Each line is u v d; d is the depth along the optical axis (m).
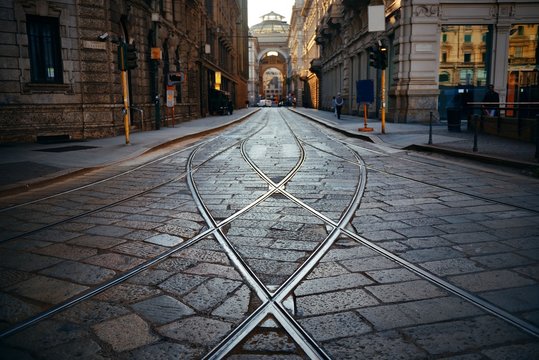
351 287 3.36
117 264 3.88
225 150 12.62
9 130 13.93
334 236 4.59
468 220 5.09
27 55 14.15
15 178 7.85
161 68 22.33
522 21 19.77
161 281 3.52
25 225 5.15
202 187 7.30
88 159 10.46
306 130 20.34
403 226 4.90
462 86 20.47
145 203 6.20
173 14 25.69
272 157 10.95
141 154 11.73
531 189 6.72
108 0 15.73
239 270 3.72
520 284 3.37
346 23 33.72
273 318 2.91
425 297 3.18
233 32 60.62
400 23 20.44
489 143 11.85
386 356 2.47
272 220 5.24
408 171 8.65
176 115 25.33
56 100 14.81
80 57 15.23
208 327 2.81
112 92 16.06
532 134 11.54
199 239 4.54
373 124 21.11
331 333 2.72
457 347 2.54
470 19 19.84
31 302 3.19
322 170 8.85
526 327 2.74
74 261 3.97
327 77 48.75
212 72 40.25
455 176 8.00
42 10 14.32
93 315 2.98
